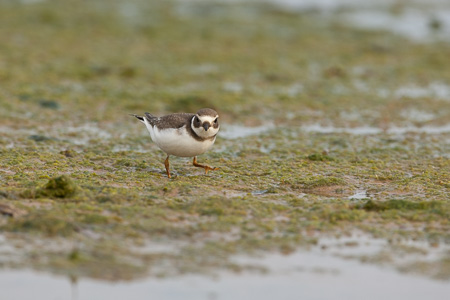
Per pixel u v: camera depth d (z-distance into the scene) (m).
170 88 21.89
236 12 36.56
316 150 15.51
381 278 8.48
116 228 9.52
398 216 10.47
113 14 34.25
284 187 12.27
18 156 13.62
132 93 20.72
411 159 14.80
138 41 29.03
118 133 16.66
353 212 10.56
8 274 8.12
